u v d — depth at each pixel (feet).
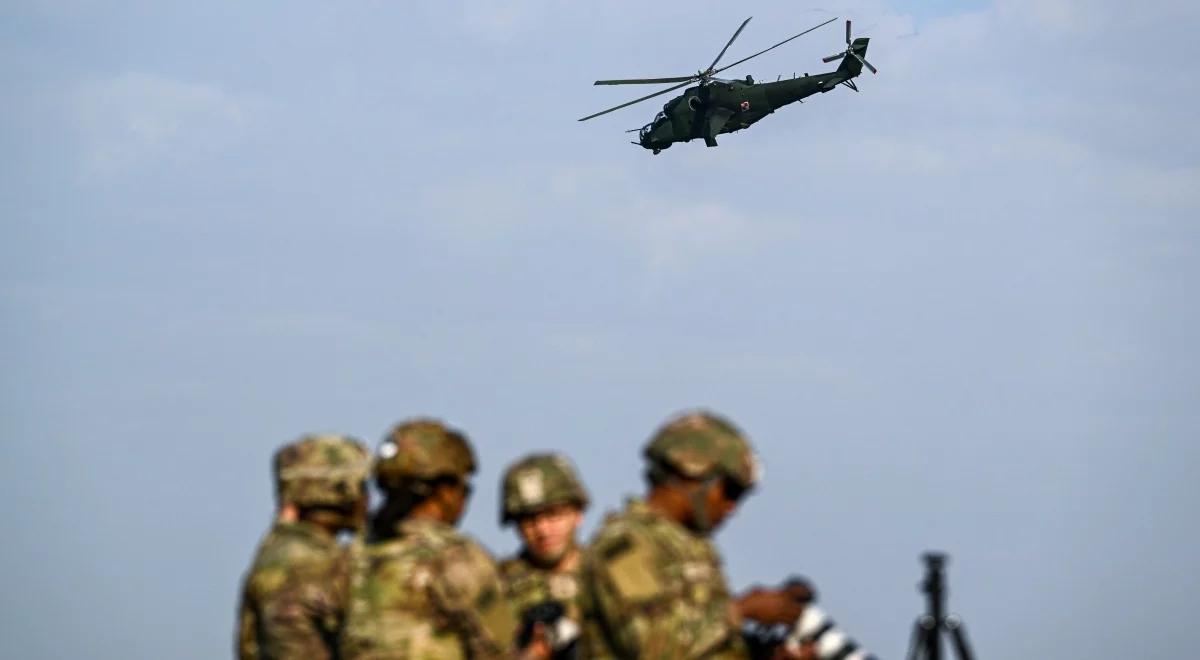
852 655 31.50
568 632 33.27
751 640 32.24
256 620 37.14
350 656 34.78
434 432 36.32
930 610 34.60
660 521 31.19
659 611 29.91
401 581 34.63
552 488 39.29
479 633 34.35
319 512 38.73
